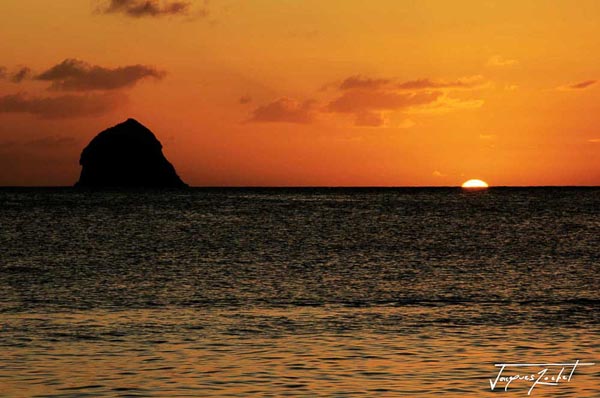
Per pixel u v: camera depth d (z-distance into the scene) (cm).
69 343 3712
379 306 4972
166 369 3212
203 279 6425
